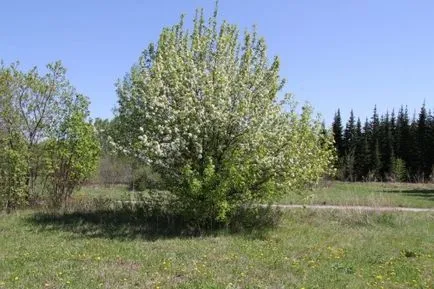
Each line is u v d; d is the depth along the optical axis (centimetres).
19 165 2098
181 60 1722
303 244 1448
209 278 999
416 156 7444
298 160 1714
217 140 1680
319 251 1337
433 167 6444
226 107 1652
